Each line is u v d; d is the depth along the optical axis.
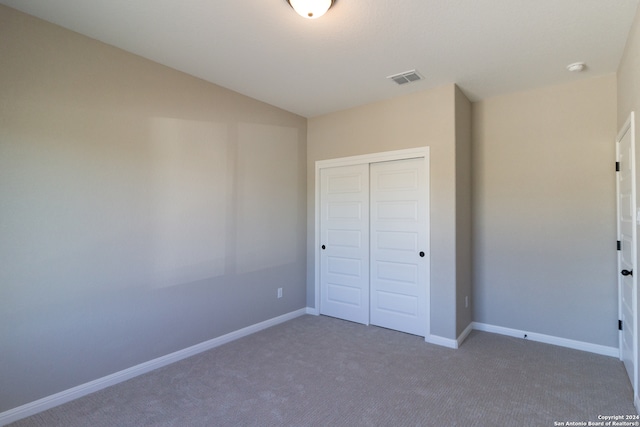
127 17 2.30
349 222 4.25
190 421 2.18
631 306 2.60
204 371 2.88
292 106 4.14
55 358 2.38
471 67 3.06
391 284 3.92
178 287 3.12
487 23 2.37
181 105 3.15
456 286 3.41
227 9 2.22
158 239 2.97
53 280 2.38
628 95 2.60
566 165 3.42
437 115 3.52
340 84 3.46
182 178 3.16
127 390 2.57
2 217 2.17
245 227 3.76
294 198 4.40
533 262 3.59
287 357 3.16
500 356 3.15
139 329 2.84
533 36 2.53
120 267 2.72
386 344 3.47
